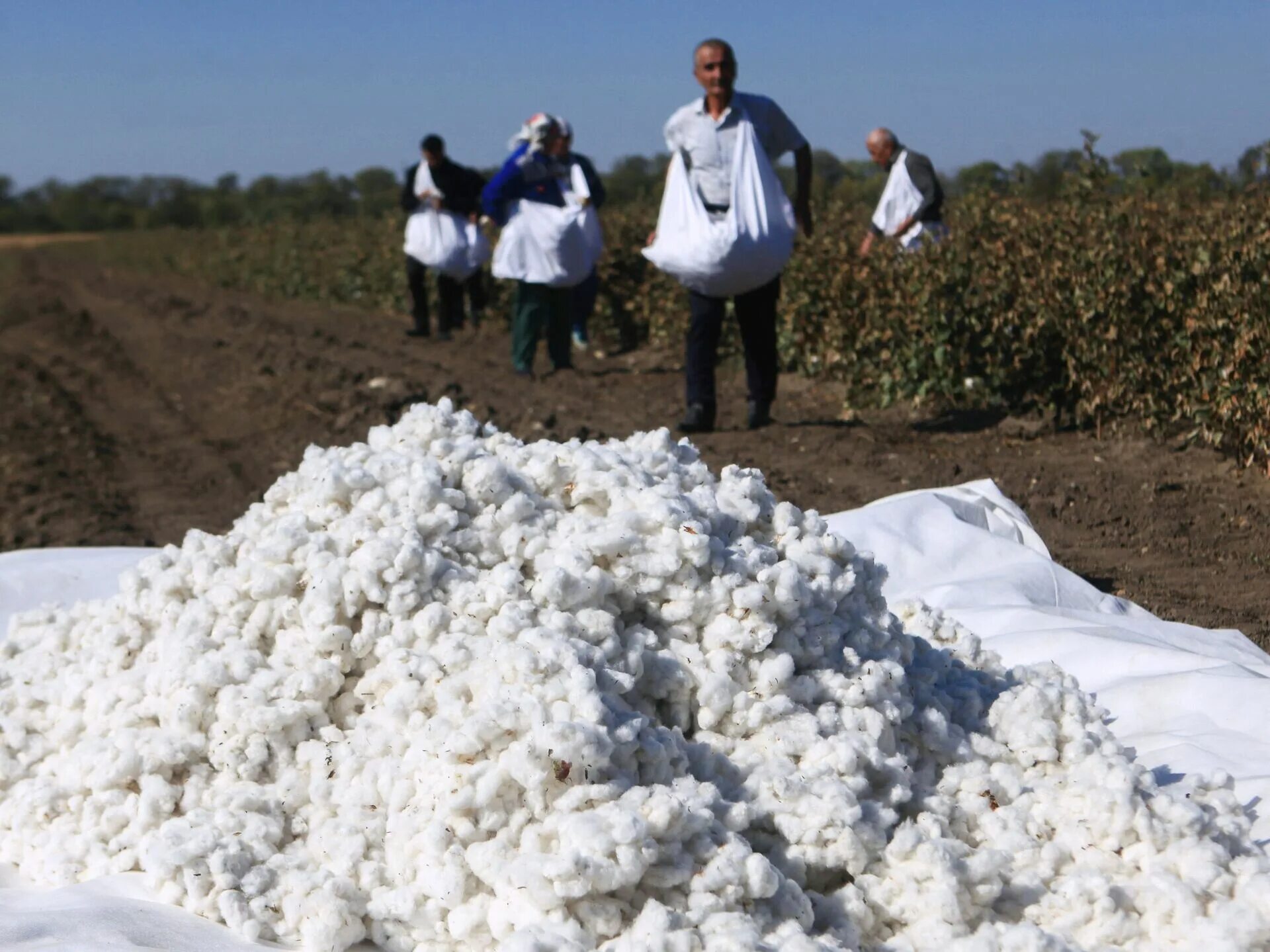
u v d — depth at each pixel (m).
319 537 2.88
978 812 2.56
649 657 2.67
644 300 13.04
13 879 2.62
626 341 13.66
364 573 2.74
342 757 2.59
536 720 2.35
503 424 8.84
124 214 67.31
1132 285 7.32
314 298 22.47
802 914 2.23
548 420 8.57
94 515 7.39
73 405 12.50
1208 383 6.48
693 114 7.28
